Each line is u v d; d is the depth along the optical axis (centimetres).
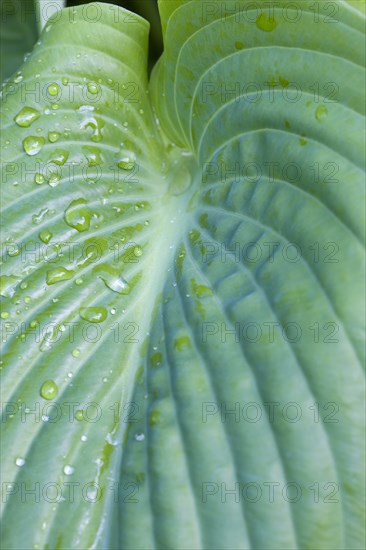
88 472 45
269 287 44
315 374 43
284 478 43
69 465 45
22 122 50
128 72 52
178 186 52
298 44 45
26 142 49
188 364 45
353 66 44
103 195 50
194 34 48
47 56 51
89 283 48
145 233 50
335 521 42
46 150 50
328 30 44
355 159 44
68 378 47
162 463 44
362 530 42
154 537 44
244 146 47
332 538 42
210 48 48
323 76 45
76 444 46
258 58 46
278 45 46
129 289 49
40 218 49
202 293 46
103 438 46
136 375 47
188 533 43
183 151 53
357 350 42
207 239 48
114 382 47
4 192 49
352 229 43
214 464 43
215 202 49
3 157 49
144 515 44
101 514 45
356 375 42
